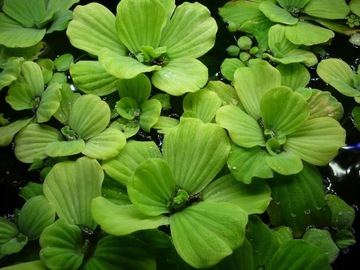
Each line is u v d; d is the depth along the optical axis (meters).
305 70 0.24
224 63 0.24
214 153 0.20
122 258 0.18
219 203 0.18
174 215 0.18
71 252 0.18
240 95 0.22
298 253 0.18
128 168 0.20
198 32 0.24
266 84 0.22
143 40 0.24
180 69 0.23
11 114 0.23
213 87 0.23
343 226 0.20
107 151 0.20
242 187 0.19
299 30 0.25
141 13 0.23
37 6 0.26
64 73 0.24
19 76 0.23
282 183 0.20
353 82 0.23
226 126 0.20
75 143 0.20
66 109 0.22
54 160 0.21
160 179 0.18
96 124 0.21
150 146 0.20
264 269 0.18
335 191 0.21
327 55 0.25
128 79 0.22
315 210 0.20
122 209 0.18
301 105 0.21
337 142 0.21
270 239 0.18
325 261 0.18
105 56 0.22
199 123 0.20
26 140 0.22
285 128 0.21
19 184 0.21
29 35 0.25
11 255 0.19
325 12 0.26
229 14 0.27
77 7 0.24
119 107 0.22
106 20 0.24
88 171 0.19
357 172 0.21
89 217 0.19
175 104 0.23
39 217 0.19
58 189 0.19
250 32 0.26
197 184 0.19
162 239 0.18
